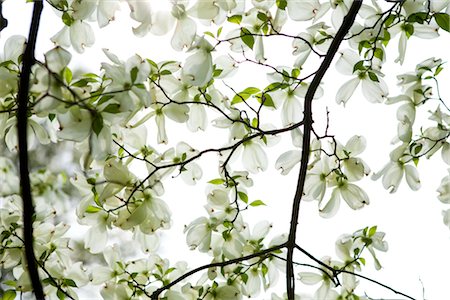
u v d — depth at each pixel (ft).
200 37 6.08
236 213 6.49
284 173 6.48
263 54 6.34
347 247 6.63
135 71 5.77
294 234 6.36
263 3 6.31
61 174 6.63
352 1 6.30
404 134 6.44
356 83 6.43
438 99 6.44
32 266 5.66
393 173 6.51
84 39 6.19
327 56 6.21
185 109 6.34
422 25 6.37
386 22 6.31
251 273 6.60
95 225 6.39
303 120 6.30
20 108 5.60
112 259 6.57
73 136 5.69
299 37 6.30
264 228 6.61
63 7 6.13
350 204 6.48
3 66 6.12
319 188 6.48
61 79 5.63
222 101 6.45
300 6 6.27
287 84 6.41
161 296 6.57
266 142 6.43
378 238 6.61
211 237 6.54
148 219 6.32
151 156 6.37
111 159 6.24
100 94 5.68
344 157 6.49
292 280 6.34
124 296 6.54
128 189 6.27
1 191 6.45
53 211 6.57
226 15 6.09
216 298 6.56
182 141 6.42
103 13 6.05
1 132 6.19
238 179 6.53
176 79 6.36
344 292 6.64
